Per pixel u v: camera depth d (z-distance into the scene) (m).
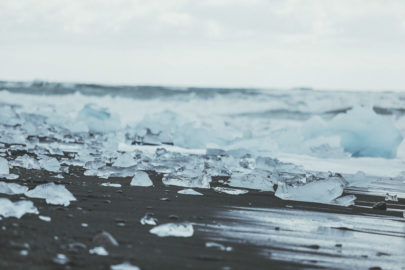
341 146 9.00
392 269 2.64
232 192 4.74
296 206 4.25
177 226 3.08
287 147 9.01
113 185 4.62
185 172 5.39
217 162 6.77
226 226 3.37
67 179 4.77
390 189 5.69
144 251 2.62
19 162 5.37
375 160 8.55
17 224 2.90
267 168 6.54
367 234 3.44
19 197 3.62
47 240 2.63
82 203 3.72
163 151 7.27
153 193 4.38
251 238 3.09
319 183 4.66
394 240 3.30
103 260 2.40
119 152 7.58
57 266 2.24
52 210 3.37
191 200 4.20
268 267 2.53
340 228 3.58
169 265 2.42
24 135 8.94
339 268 2.59
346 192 5.41
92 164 5.63
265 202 4.34
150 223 3.23
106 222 3.18
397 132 9.09
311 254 2.83
